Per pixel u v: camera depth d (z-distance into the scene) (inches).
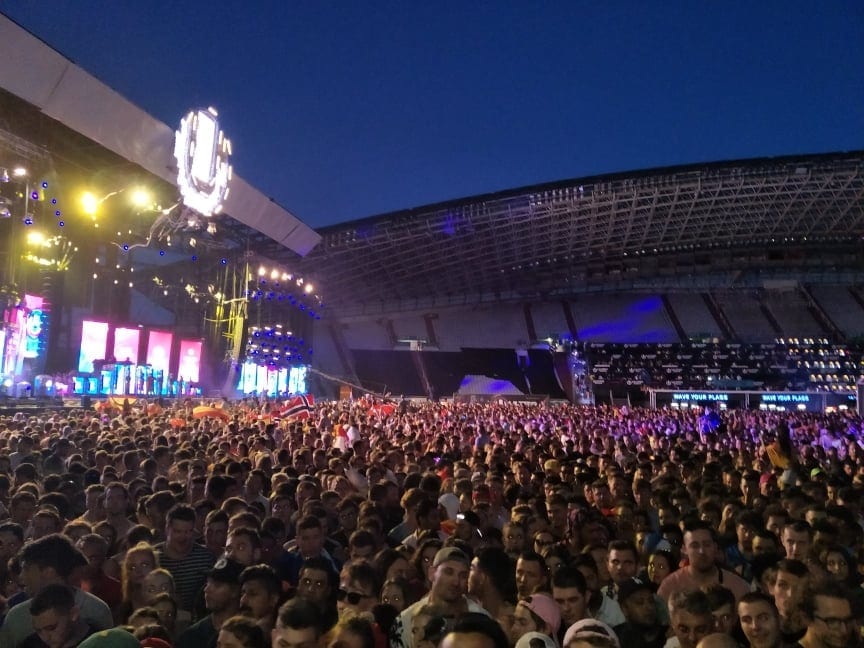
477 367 2962.6
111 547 251.6
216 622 177.5
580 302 3791.8
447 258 3169.3
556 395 2824.8
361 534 233.6
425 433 759.7
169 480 380.8
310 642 128.3
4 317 1317.7
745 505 318.7
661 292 3737.7
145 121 1317.7
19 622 168.7
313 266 2935.5
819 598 160.6
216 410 919.0
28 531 264.2
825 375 2972.4
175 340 1792.6
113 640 139.0
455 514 330.0
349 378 3139.8
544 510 318.3
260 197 1823.3
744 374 3046.3
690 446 682.8
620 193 2689.5
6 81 1056.2
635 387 2874.0
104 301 1708.9
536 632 146.8
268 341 2156.7
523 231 2994.6
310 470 425.4
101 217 1617.9
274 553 239.0
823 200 2874.0
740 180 2632.9
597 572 211.5
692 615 155.6
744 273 3668.8
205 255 2074.3
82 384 1432.1
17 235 1396.4
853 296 3580.2
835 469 514.0
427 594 198.8
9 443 494.9
